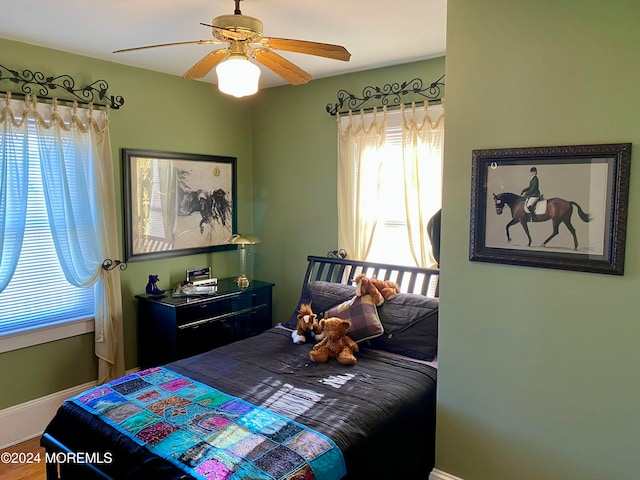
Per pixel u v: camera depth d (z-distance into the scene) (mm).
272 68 2258
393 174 3512
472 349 2250
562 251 1950
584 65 1848
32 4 2291
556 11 1893
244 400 2225
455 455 2354
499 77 2053
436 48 3025
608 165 1815
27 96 2906
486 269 2172
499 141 2076
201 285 3850
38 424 3111
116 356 3447
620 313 1854
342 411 2127
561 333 1994
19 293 3012
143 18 2492
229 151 4258
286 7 2346
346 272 3699
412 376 2545
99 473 1898
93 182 3248
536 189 1987
